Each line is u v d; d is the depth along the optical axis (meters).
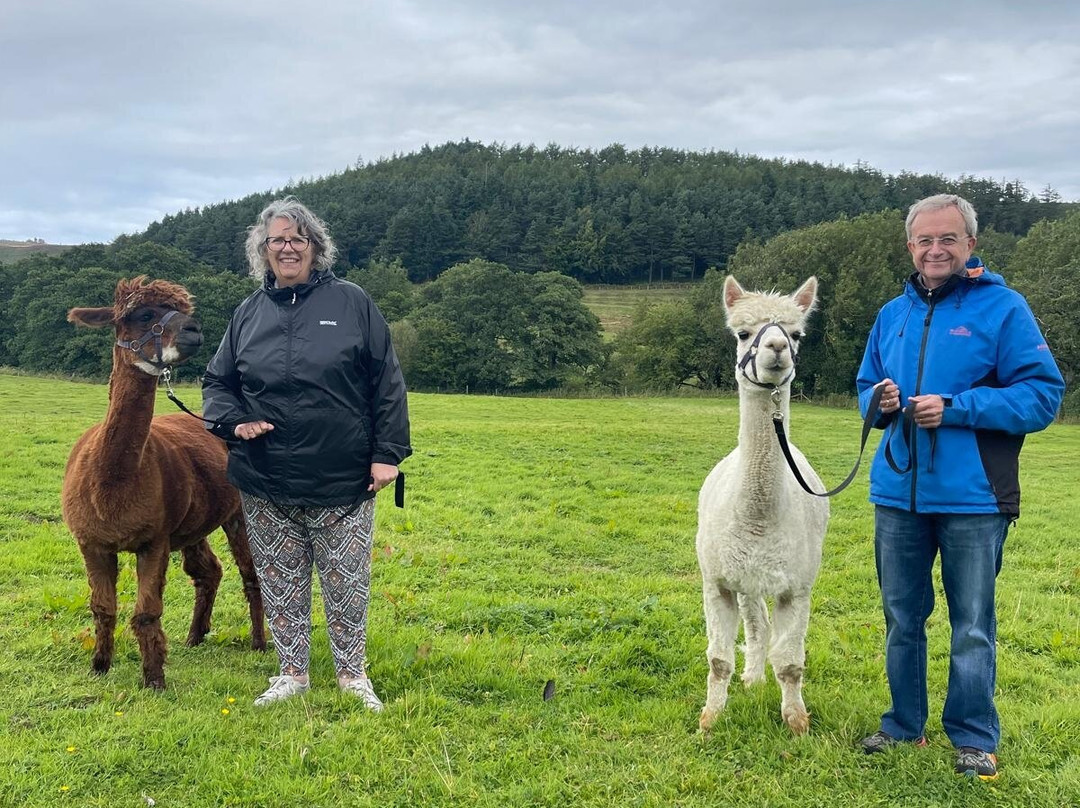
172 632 5.51
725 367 44.62
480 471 12.83
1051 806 3.35
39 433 14.33
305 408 4.14
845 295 37.34
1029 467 16.09
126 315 4.21
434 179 127.12
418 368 49.66
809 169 143.62
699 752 3.90
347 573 4.34
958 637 3.62
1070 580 7.35
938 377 3.57
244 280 53.69
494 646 5.23
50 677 4.53
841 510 10.72
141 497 4.29
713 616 4.18
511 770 3.71
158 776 3.54
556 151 174.88
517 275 53.75
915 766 3.62
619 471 13.35
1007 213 94.12
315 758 3.67
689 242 100.44
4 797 3.28
